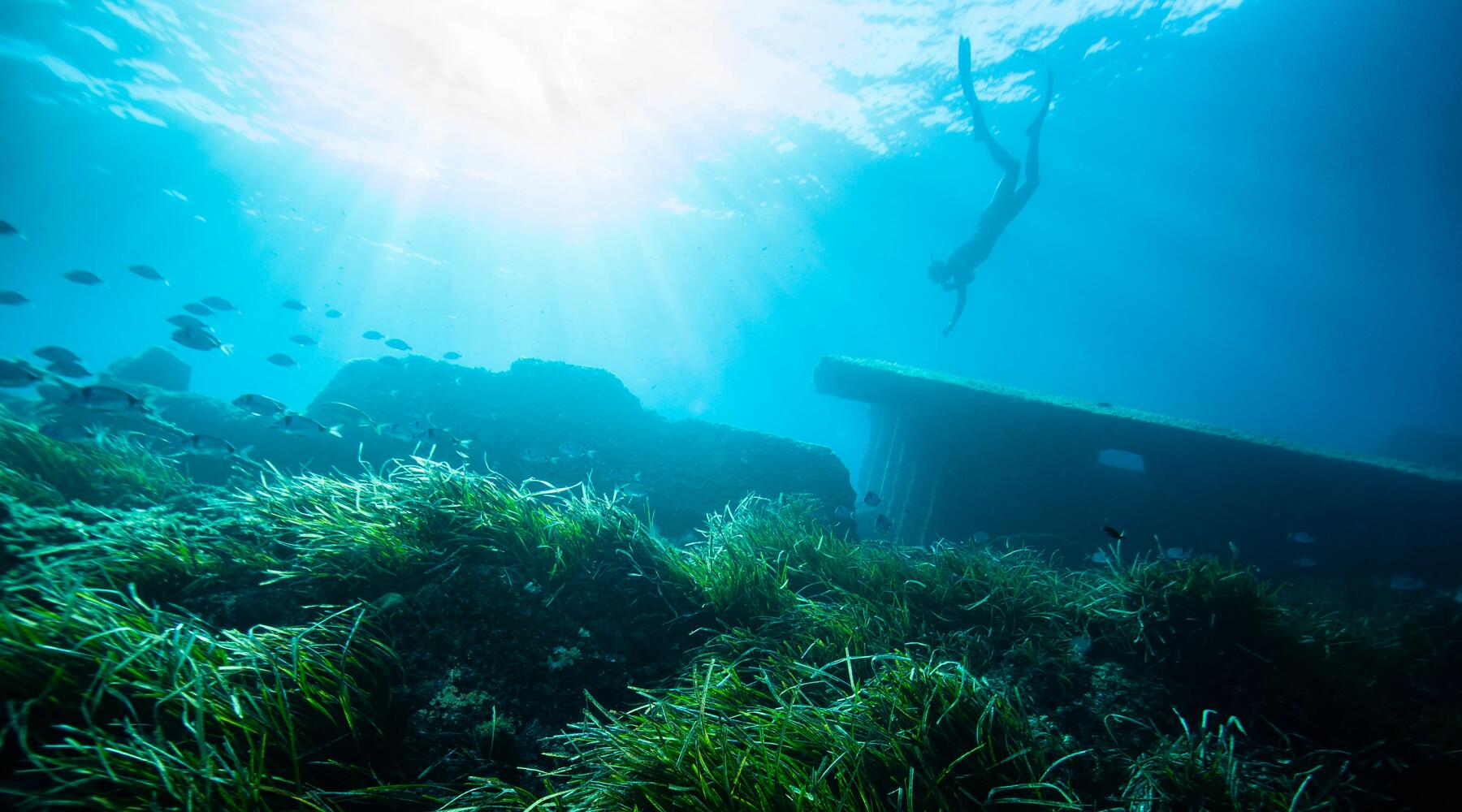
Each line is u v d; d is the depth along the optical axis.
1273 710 3.54
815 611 4.07
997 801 2.33
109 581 2.95
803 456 8.73
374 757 2.43
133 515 3.80
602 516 4.33
